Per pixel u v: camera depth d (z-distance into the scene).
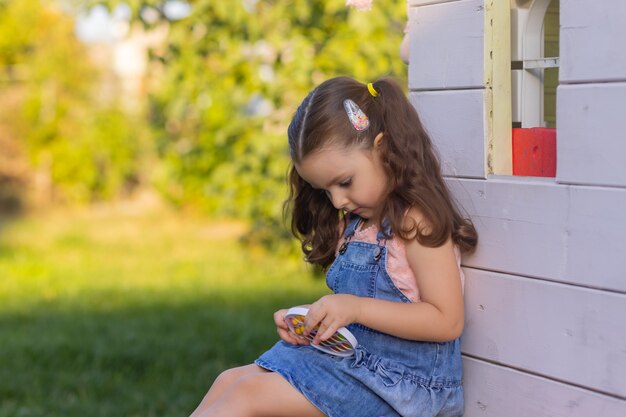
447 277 2.11
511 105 2.22
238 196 6.81
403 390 2.12
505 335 2.14
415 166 2.14
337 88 2.18
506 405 2.16
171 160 7.26
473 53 2.18
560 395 2.03
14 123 11.67
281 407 2.10
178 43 6.35
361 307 2.08
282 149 6.40
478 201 2.19
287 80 6.19
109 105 11.57
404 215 2.13
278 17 6.23
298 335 2.21
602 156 1.91
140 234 9.81
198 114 6.93
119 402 3.86
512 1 2.21
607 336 1.93
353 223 2.33
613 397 1.93
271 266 7.46
